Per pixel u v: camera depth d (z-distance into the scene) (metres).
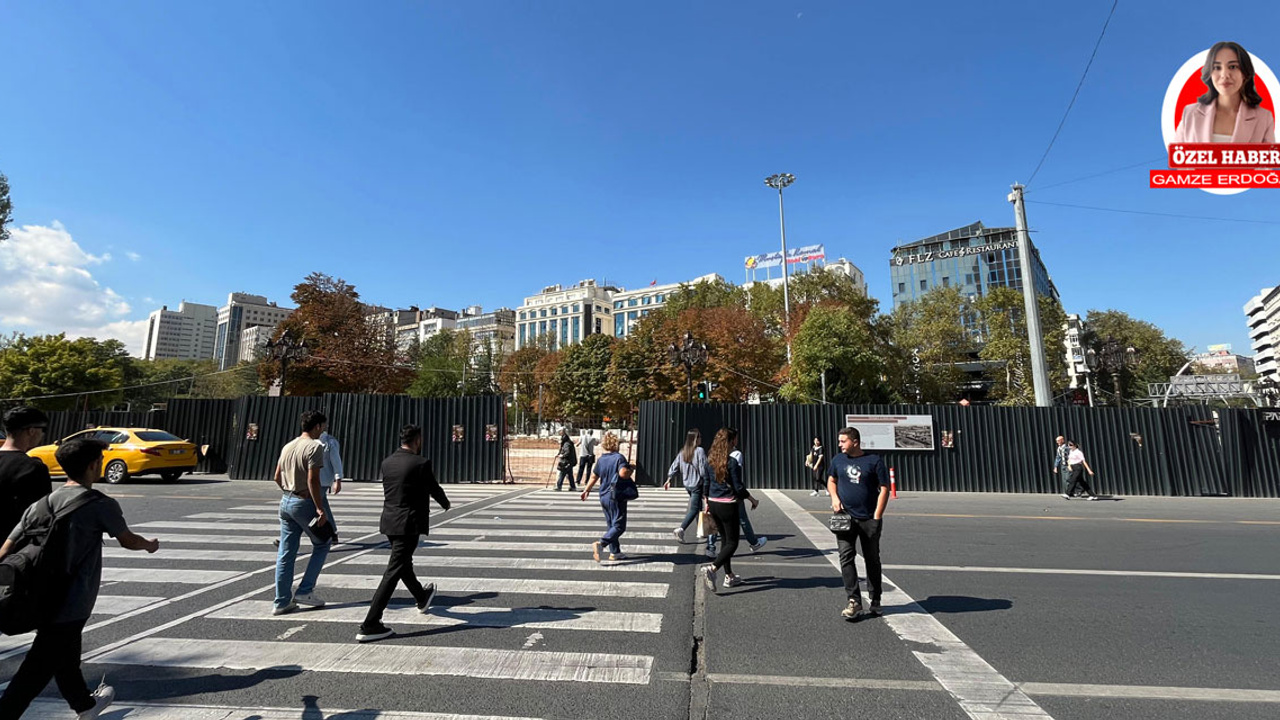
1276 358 112.19
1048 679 3.88
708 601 5.63
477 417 18.31
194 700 3.47
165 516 10.49
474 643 4.46
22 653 4.27
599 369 61.06
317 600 5.33
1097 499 15.09
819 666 4.07
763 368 42.59
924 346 50.53
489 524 10.06
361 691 3.61
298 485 5.23
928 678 3.88
